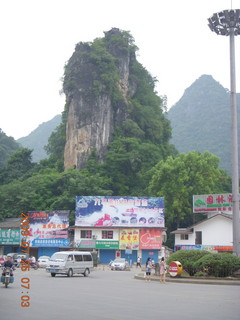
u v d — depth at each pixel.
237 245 33.06
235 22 36.06
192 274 30.48
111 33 110.19
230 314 13.88
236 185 34.00
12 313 13.37
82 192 74.44
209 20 36.94
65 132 107.81
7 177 98.44
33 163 105.00
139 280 30.27
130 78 107.62
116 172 89.00
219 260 28.83
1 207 72.62
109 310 14.52
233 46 36.12
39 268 47.69
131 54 110.56
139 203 58.34
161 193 69.81
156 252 57.91
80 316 13.07
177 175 70.06
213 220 58.09
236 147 34.59
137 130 98.38
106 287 23.73
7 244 61.22
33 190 76.38
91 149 95.94
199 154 75.75
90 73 100.75
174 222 77.25
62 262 32.66
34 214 60.22
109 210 57.88
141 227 57.44
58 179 77.94
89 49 104.94
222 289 22.98
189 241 59.72
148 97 110.06
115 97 99.75
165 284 26.50
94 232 57.78
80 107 98.50
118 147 92.69
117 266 47.34
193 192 70.81
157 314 13.73
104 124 97.50
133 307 15.41
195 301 17.39
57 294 19.36
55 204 72.50
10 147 141.88
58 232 58.62
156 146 97.00
